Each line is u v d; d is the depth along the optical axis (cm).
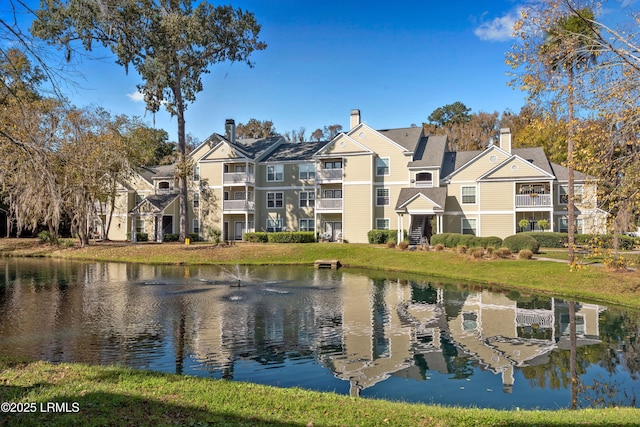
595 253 1305
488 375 940
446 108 7612
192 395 653
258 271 2706
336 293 1902
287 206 4266
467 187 3631
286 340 1171
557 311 1573
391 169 3841
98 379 713
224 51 3966
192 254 3319
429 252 2975
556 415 643
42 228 4856
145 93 3688
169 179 4753
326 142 4534
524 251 2564
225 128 4597
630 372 963
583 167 1200
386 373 941
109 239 4819
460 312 1542
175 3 3494
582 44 1182
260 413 593
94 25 992
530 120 1297
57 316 1427
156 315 1451
